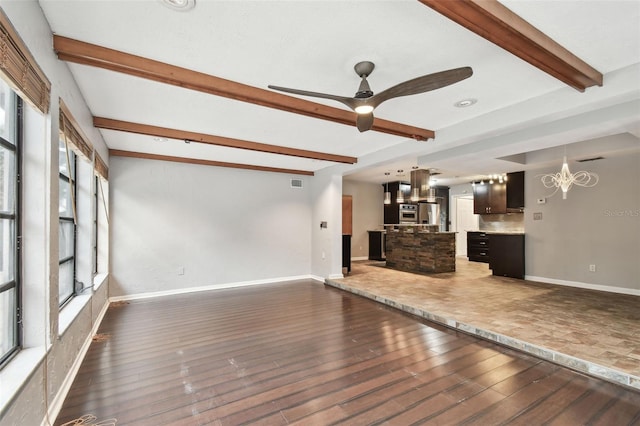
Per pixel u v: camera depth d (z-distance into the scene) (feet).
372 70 7.89
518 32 6.00
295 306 15.14
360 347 10.15
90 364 8.93
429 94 9.55
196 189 18.85
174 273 18.07
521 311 13.08
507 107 10.50
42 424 5.83
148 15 5.92
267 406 6.93
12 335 5.86
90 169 11.21
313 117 10.67
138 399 7.20
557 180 17.63
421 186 23.75
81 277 10.97
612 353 8.91
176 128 12.86
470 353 9.66
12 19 4.53
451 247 23.36
